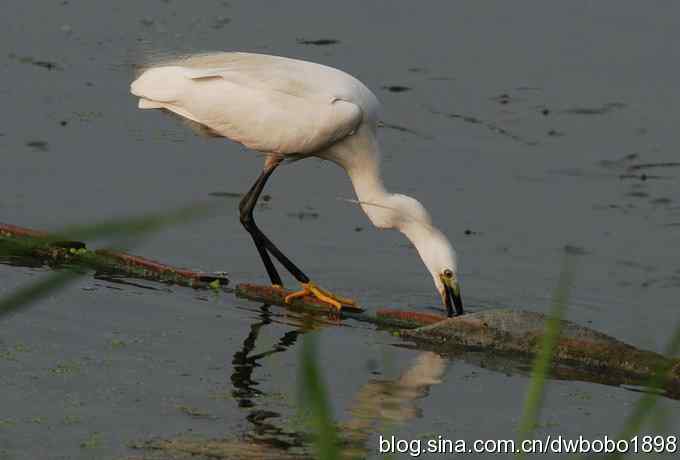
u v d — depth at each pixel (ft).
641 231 50.55
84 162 54.34
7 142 55.83
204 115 42.98
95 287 40.78
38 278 40.60
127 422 29.60
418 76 69.36
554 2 82.12
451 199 53.36
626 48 74.59
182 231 48.37
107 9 77.05
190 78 42.91
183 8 78.38
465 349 37.96
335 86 43.42
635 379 35.68
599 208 52.90
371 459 28.37
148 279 42.47
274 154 43.86
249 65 43.60
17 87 63.36
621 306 42.57
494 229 50.19
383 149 59.16
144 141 57.98
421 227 42.19
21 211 47.73
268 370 34.17
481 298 43.06
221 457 27.73
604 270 46.29
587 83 69.36
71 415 29.84
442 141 60.59
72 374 32.60
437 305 42.55
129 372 33.14
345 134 43.21
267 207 51.34
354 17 78.54
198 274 42.27
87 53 69.21
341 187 54.34
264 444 28.58
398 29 76.74
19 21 73.82
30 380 31.94
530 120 63.98
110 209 48.75
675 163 58.75
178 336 36.70
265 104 42.60
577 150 60.18
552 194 54.60
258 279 43.78
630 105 66.44
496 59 72.64
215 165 55.67
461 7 81.15
